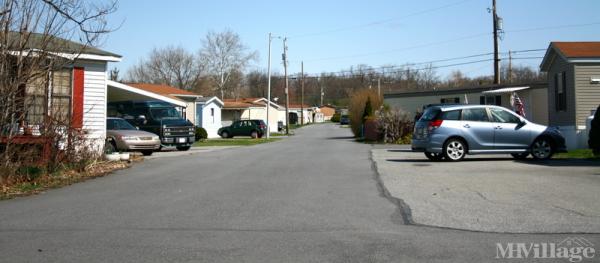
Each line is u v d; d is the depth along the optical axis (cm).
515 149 1547
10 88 1154
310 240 645
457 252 588
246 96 9194
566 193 938
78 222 761
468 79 7844
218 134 4694
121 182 1202
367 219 762
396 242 631
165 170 1440
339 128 7212
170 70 6875
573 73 2088
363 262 553
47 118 1284
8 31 1164
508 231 679
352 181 1157
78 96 1666
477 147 1539
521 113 2584
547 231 676
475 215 774
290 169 1432
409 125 3108
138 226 730
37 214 825
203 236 669
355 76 7831
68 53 1435
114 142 1975
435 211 808
